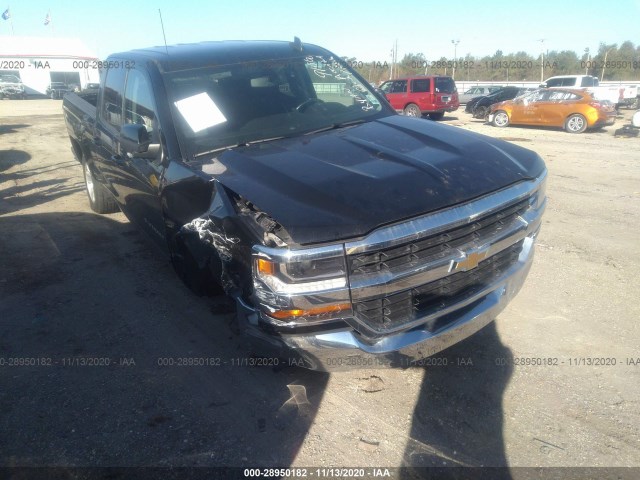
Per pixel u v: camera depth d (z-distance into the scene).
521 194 3.10
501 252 3.17
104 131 5.34
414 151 3.26
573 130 17.19
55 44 40.16
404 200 2.69
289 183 2.87
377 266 2.58
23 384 3.42
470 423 2.99
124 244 5.88
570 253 5.43
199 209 3.26
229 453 2.80
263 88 4.17
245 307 2.80
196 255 3.65
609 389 3.25
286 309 2.53
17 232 6.38
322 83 4.48
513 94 22.14
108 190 5.91
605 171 9.77
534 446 2.81
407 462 2.73
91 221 6.76
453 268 2.78
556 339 3.81
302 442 2.87
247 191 2.85
